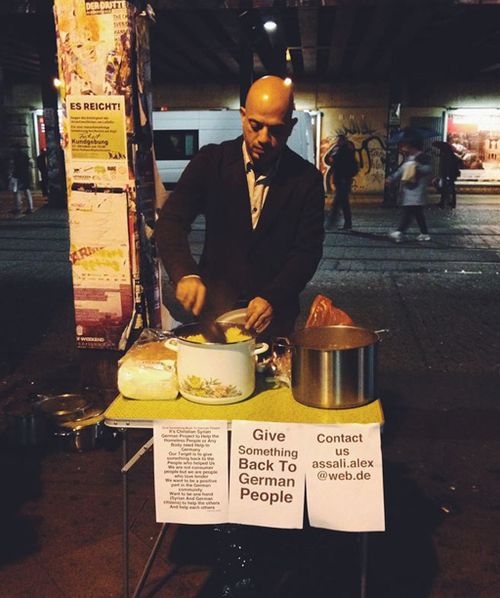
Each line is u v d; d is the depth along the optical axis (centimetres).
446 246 1143
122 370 220
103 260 389
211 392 212
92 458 373
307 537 298
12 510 320
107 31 358
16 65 2034
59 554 286
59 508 322
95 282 393
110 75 363
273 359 237
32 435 381
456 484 346
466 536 300
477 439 395
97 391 411
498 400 454
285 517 205
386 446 386
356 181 2264
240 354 212
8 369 509
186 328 231
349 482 202
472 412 433
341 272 909
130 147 372
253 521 207
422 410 436
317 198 269
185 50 1677
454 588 264
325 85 2195
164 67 2002
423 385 480
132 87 368
